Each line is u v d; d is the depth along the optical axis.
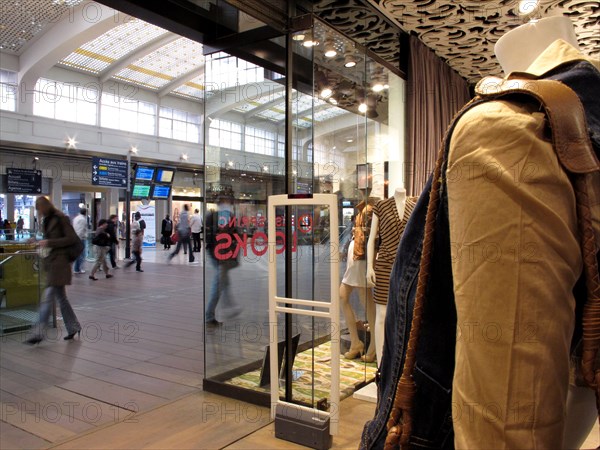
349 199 3.25
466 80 4.98
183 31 2.85
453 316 0.42
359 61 3.24
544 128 0.34
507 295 0.32
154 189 7.76
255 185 2.81
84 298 5.94
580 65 0.42
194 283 7.54
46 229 3.96
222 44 2.89
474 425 0.33
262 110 2.75
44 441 2.23
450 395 0.41
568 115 0.35
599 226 0.35
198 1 2.64
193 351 3.82
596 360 0.34
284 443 2.21
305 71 2.71
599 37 3.87
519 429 0.31
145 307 5.52
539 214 0.32
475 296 0.34
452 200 0.37
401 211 2.74
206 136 3.01
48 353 3.71
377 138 3.59
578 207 0.34
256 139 2.79
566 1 3.19
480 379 0.33
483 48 4.05
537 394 0.31
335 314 2.14
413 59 3.85
